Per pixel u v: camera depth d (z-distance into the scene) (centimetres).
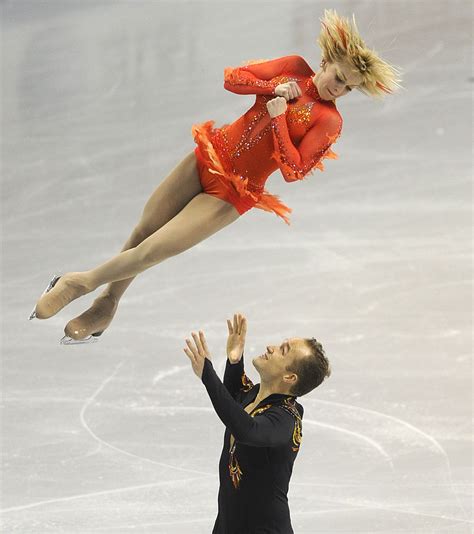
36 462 2117
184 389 2411
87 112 4425
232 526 1471
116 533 1880
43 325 2755
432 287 2845
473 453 2125
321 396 2352
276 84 1492
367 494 1997
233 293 2852
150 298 2853
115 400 2359
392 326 2634
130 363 2520
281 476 1459
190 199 1552
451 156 3766
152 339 2627
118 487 2038
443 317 2675
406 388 2364
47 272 3020
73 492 2020
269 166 1506
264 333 2606
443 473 2056
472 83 4456
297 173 1459
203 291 2877
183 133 4078
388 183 3581
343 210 3400
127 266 1488
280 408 1458
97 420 2277
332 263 3014
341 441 2186
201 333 1382
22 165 3884
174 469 2102
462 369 2431
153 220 1558
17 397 2364
